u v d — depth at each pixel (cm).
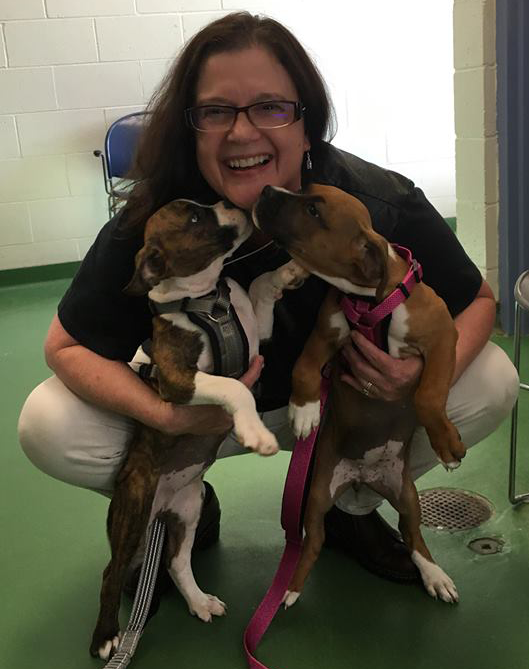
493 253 338
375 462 171
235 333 150
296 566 167
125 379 158
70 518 216
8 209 473
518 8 307
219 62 148
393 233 168
